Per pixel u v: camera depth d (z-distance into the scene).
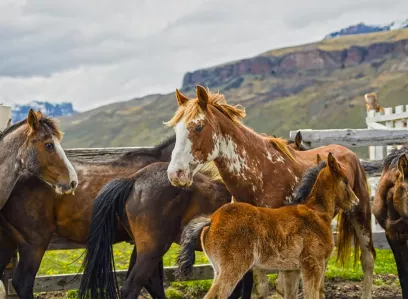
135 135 155.50
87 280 5.88
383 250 9.80
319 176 5.86
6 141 6.27
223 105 5.91
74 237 6.58
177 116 5.71
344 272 8.36
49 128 6.25
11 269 7.35
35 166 6.17
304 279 5.60
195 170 5.67
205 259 9.46
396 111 12.21
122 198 6.09
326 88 150.38
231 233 5.30
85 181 6.56
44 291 7.39
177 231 6.19
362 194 7.08
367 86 141.38
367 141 9.00
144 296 7.73
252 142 5.98
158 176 6.12
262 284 5.97
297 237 5.52
